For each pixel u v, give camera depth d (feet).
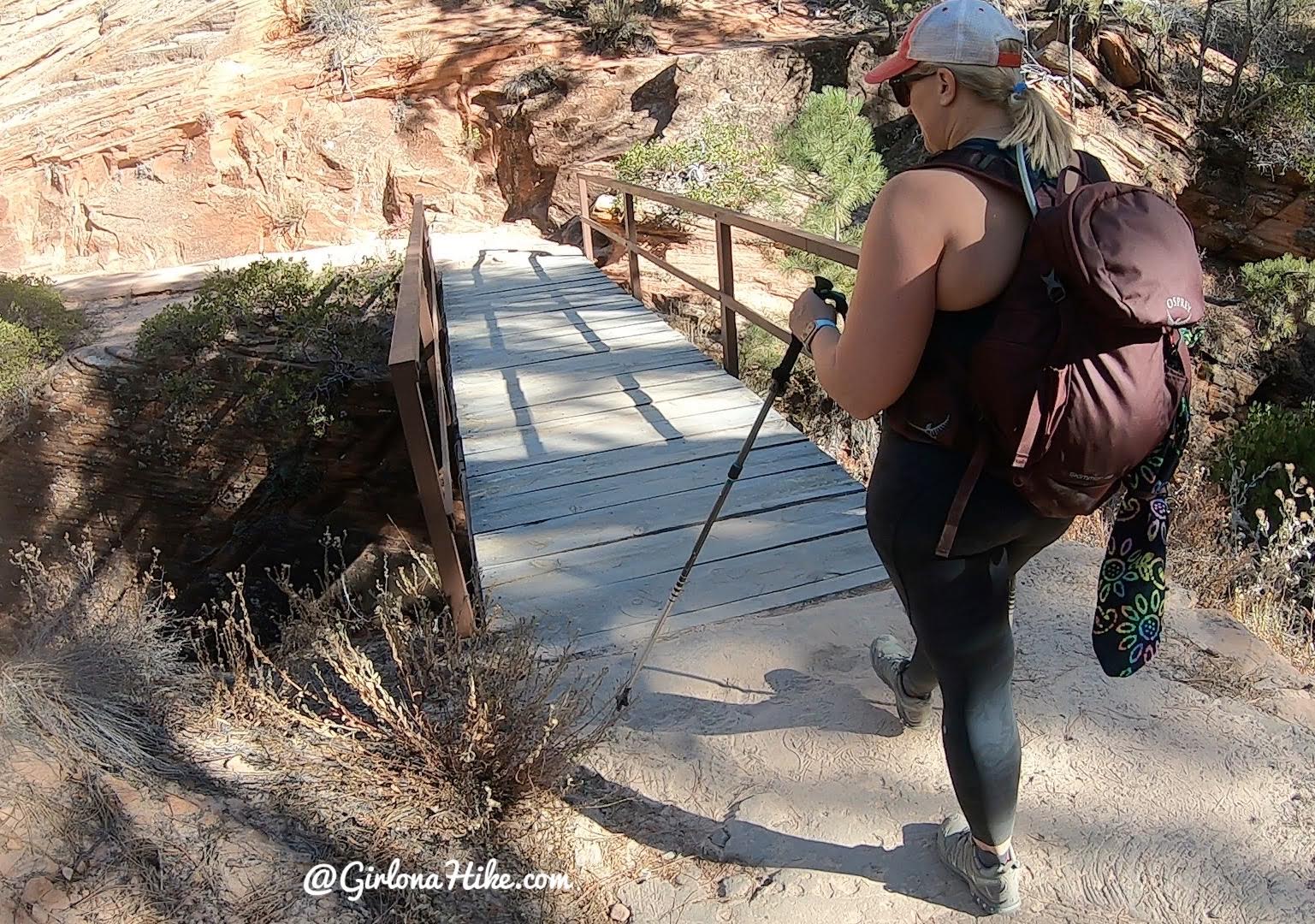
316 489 33.14
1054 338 5.18
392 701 8.85
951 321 5.62
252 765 8.99
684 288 37.32
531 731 8.71
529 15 53.72
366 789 8.63
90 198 49.49
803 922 7.11
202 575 33.40
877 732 8.94
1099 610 6.11
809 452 16.34
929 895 7.22
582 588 12.22
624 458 16.70
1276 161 48.14
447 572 11.56
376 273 38.09
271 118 49.93
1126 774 8.08
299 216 50.03
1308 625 13.34
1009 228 5.39
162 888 7.39
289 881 7.60
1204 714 8.69
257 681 10.46
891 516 6.22
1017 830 7.65
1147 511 5.88
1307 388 44.55
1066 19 48.78
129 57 49.29
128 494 33.17
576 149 47.93
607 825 8.23
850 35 50.67
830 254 15.34
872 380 5.70
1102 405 5.08
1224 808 7.69
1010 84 5.65
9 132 48.39
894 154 49.49
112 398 32.53
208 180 49.65
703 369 21.80
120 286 41.96
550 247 43.52
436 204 50.80
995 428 5.53
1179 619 10.15
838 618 10.84
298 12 51.52
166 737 9.32
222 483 33.12
